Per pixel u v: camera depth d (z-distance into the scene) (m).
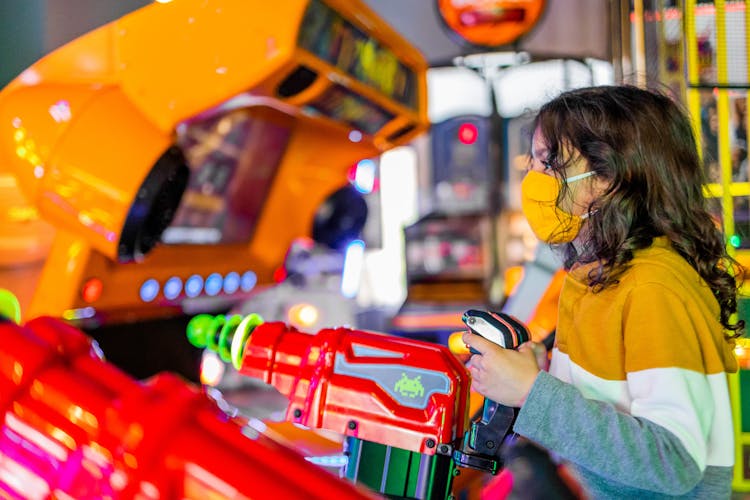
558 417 0.95
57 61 2.07
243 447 0.53
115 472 0.52
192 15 1.93
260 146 3.17
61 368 0.58
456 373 0.91
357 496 0.52
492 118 7.16
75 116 2.00
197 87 1.95
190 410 0.54
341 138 3.26
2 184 2.09
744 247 2.96
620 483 1.05
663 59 3.14
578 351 1.10
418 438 0.89
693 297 1.04
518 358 0.98
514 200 7.04
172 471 0.52
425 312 6.41
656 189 1.09
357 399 0.91
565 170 1.13
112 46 2.02
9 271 2.12
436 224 6.76
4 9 2.03
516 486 0.61
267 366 0.94
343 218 3.57
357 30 2.40
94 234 2.03
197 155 2.85
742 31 3.01
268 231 3.40
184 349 3.21
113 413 0.53
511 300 2.08
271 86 2.04
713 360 1.03
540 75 7.21
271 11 1.91
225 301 3.49
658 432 0.95
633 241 1.07
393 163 7.12
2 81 2.04
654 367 0.98
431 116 7.22
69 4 2.06
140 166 1.97
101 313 2.52
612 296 1.06
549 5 7.17
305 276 4.99
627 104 1.12
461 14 7.03
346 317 5.04
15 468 0.56
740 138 3.00
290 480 0.52
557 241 1.17
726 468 1.04
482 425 0.95
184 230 2.86
